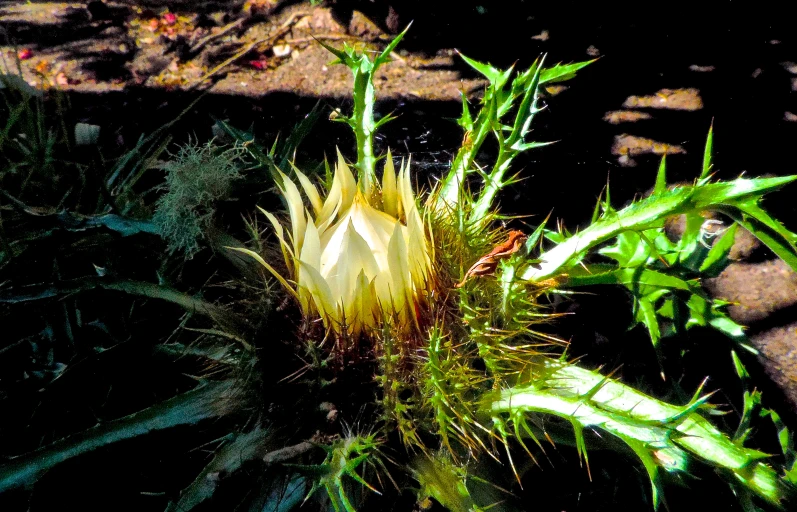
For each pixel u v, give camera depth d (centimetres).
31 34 69
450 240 27
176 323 32
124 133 53
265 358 25
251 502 25
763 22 66
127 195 36
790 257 23
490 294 26
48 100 57
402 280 24
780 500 21
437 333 24
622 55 64
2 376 30
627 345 36
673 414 23
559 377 25
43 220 28
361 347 25
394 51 66
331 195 28
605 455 29
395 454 25
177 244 30
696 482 28
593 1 69
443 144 53
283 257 28
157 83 61
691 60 62
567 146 54
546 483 29
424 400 24
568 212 47
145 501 28
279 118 56
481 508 23
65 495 28
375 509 26
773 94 57
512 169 51
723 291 42
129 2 76
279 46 67
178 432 28
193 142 52
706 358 36
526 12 69
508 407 24
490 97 31
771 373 36
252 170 35
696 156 51
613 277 28
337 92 59
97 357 28
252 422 26
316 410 25
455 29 68
